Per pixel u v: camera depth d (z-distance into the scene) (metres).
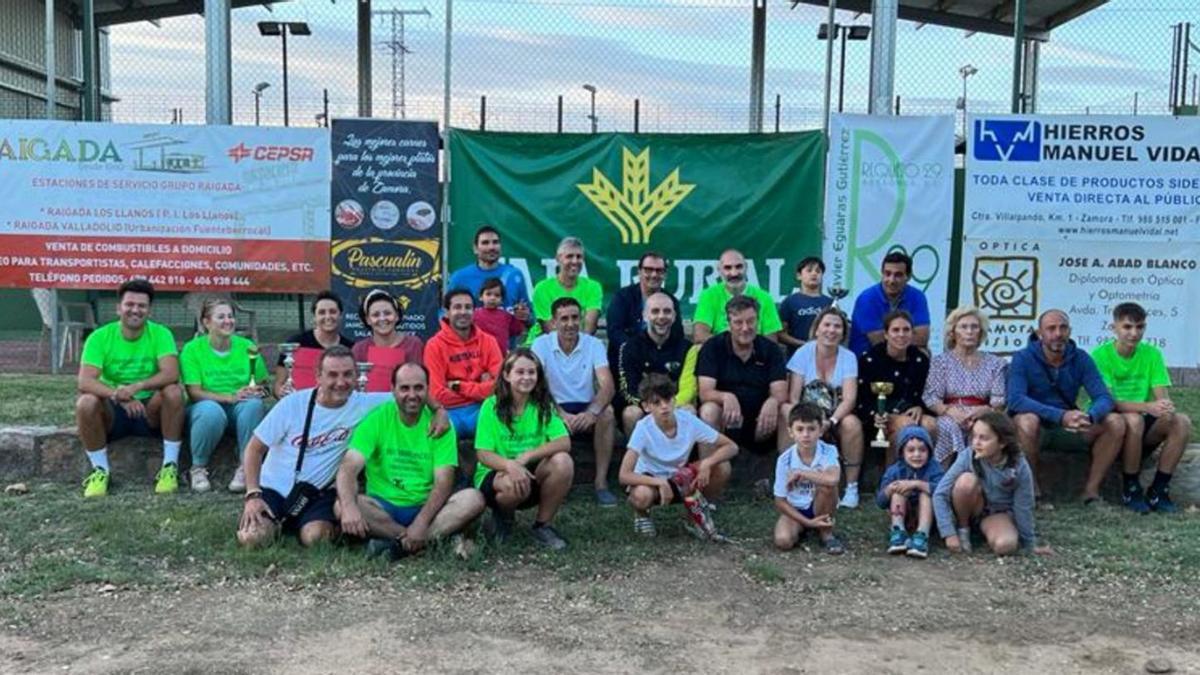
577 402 5.91
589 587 4.37
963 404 5.88
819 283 7.05
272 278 8.14
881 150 7.98
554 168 8.15
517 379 4.84
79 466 6.12
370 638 3.76
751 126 10.30
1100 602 4.27
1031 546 4.95
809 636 3.85
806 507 5.00
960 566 4.75
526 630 3.86
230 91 8.14
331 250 8.10
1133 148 7.90
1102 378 5.88
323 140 8.04
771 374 5.91
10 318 13.38
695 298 8.25
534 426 4.93
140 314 5.83
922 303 6.75
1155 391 6.02
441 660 3.57
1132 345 6.04
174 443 5.91
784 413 5.80
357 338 8.13
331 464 4.89
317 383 5.41
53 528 5.06
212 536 4.89
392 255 8.13
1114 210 7.96
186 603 4.10
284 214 8.09
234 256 8.11
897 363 5.99
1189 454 6.10
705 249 8.20
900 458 5.26
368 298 6.00
